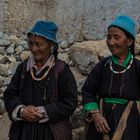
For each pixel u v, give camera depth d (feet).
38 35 10.82
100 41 16.97
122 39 10.60
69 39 19.52
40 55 10.97
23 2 20.68
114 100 10.71
